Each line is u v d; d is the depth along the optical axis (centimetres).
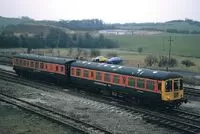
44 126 2366
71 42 11662
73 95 3528
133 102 3206
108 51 10006
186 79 4722
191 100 3438
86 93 3706
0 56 7794
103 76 3456
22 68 4806
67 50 10112
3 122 2456
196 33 17525
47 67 4300
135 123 2512
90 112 2817
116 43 12544
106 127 2395
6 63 6556
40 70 4434
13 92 3631
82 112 2814
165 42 12644
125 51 10250
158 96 2884
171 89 2875
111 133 2217
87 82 3678
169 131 2334
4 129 2288
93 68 3581
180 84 2948
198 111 2962
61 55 8481
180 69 6094
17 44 10900
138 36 14750
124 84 3212
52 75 4219
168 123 2508
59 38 11481
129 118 2647
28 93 3600
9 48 10656
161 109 2994
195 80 4719
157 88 2888
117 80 3288
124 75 3209
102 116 2694
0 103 3070
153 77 2923
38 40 11200
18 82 4275
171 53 9500
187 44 11956
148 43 12612
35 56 4631
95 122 2519
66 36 12119
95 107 2995
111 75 3356
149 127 2419
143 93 3022
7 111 2780
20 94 3531
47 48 11069
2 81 4341
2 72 5231
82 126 2380
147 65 6575
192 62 6862
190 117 2730
